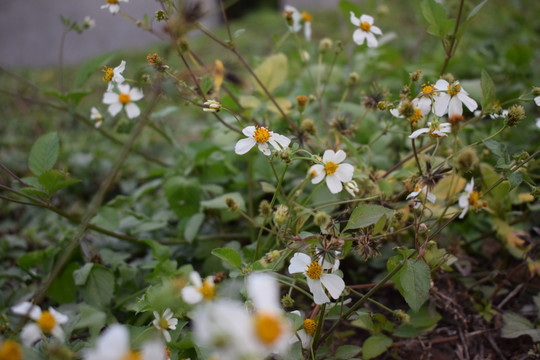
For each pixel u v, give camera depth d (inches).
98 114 18.1
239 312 8.6
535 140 18.2
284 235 12.8
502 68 22.0
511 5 33.4
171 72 15.0
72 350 11.9
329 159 12.6
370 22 16.6
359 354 14.8
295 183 17.3
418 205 13.5
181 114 30.8
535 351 13.9
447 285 16.0
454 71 23.1
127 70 36.9
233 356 8.4
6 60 48.3
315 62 26.9
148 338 11.7
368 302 16.2
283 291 15.5
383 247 16.3
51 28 56.4
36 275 16.8
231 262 12.3
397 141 19.5
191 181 17.4
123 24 55.6
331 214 15.9
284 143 13.0
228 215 16.8
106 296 14.9
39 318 10.7
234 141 19.1
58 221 20.5
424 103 13.3
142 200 21.3
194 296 10.4
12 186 22.5
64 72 41.3
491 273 15.4
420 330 14.2
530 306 15.6
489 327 15.2
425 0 15.6
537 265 14.9
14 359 9.4
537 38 30.2
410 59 28.0
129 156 24.7
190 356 12.3
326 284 12.0
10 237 19.3
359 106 18.9
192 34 47.8
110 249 17.4
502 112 13.6
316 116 21.0
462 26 15.3
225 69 17.4
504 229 15.6
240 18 53.9
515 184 12.1
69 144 25.9
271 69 18.4
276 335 8.5
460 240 16.8
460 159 11.3
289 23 18.4
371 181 14.9
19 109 31.1
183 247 17.4
